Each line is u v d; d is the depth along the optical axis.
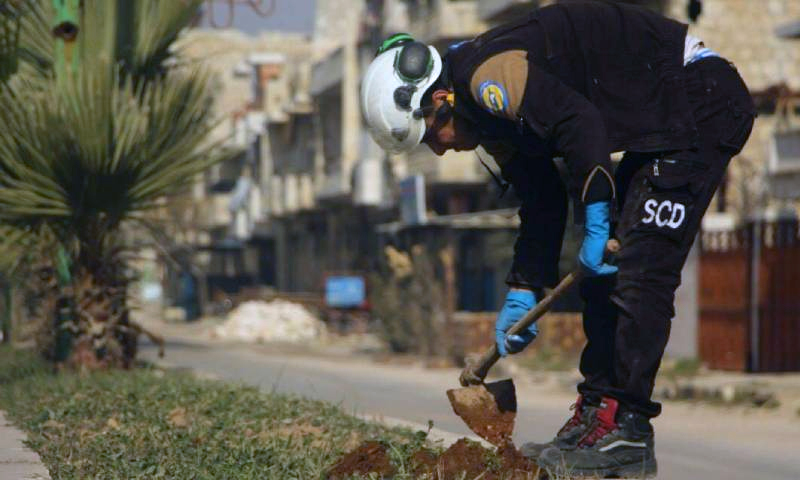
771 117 44.25
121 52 18.44
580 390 7.86
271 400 13.66
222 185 102.25
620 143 7.36
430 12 52.41
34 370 18.47
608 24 7.36
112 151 17.33
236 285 92.50
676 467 14.77
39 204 17.09
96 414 12.29
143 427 11.02
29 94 17.33
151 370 18.39
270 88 85.44
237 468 8.52
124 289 18.91
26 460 9.50
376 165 59.94
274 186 79.44
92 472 8.80
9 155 16.91
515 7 46.34
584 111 7.06
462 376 7.91
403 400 22.91
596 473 7.65
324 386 25.81
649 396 7.62
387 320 38.53
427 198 51.16
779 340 30.34
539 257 7.80
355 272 62.62
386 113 7.59
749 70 44.81
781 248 30.34
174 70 19.12
